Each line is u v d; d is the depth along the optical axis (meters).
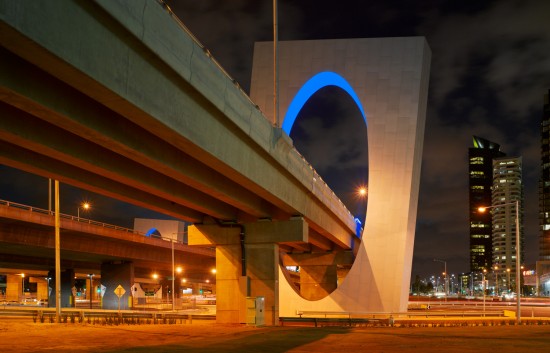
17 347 23.27
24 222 51.84
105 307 76.06
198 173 26.12
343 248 73.12
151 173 26.56
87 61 13.91
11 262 66.25
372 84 62.44
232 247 40.28
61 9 12.94
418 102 61.56
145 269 101.25
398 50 62.69
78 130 17.48
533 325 42.25
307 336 29.69
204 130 21.67
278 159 31.42
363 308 58.47
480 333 32.69
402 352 21.42
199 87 20.11
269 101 63.12
